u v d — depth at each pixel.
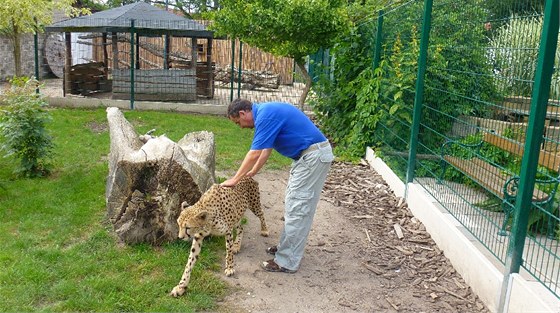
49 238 5.37
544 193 4.69
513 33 4.78
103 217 5.97
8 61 19.52
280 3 10.99
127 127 6.32
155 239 5.25
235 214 4.86
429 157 6.59
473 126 5.55
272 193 7.37
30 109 7.29
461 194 5.81
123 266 4.80
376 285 4.77
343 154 9.37
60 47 22.19
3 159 8.28
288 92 17.98
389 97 8.24
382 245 5.66
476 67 5.57
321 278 4.87
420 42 6.53
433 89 6.50
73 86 14.80
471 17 5.64
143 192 5.16
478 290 4.52
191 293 4.42
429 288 4.73
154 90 14.38
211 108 13.81
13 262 4.77
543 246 4.00
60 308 4.07
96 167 8.03
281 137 4.61
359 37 10.40
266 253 5.33
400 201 6.87
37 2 12.74
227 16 11.39
